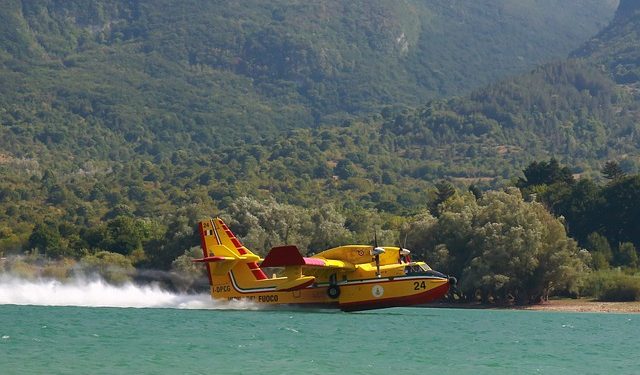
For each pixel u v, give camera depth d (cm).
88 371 12850
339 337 17088
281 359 14150
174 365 13450
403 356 14788
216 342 15975
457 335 18275
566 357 15188
